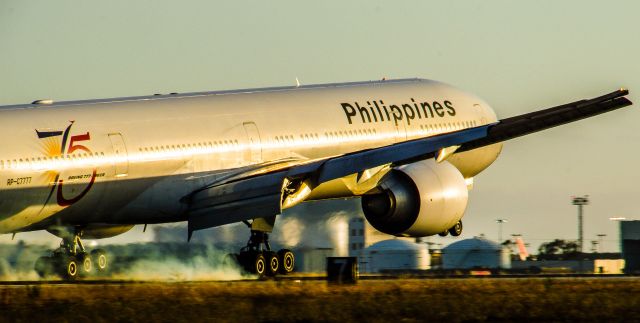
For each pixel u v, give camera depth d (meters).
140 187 128.75
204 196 133.75
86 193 124.19
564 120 123.88
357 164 129.50
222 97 141.12
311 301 99.19
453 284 117.38
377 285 115.31
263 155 140.38
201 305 94.75
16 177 118.12
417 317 91.50
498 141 124.31
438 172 138.00
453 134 124.25
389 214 135.88
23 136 119.38
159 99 134.62
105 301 96.50
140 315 88.62
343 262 119.69
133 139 127.69
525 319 92.19
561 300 103.12
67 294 101.06
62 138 121.88
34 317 87.19
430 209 136.00
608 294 109.12
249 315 89.88
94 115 126.25
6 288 106.56
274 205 129.38
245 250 139.50
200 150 133.75
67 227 132.50
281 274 140.12
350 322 87.94
